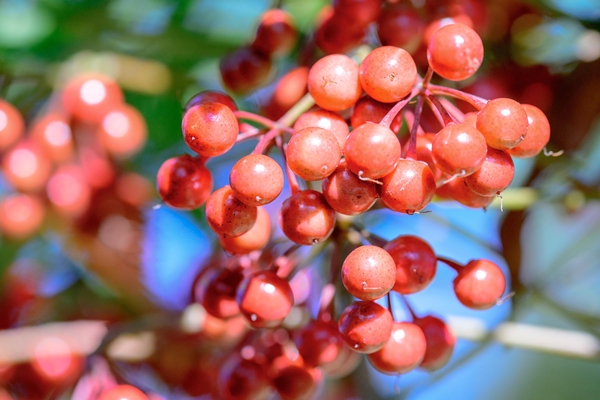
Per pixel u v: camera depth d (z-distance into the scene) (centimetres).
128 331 27
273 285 22
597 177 29
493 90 26
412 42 24
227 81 26
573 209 28
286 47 25
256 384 24
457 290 23
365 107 22
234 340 26
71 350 29
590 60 28
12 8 29
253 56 25
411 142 21
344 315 22
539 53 29
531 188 28
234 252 23
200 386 29
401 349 22
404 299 24
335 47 24
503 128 21
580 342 27
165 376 29
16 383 29
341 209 21
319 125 22
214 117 22
